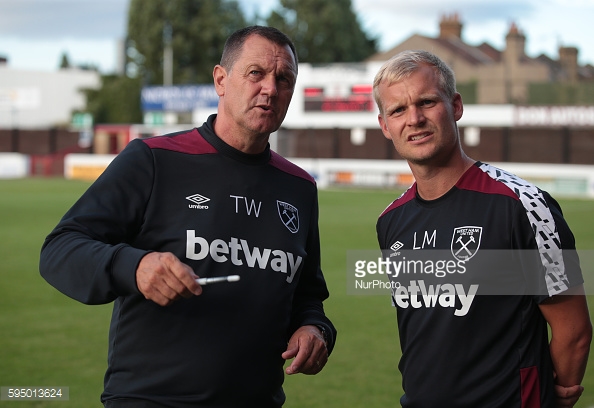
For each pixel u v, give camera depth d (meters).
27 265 11.71
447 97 2.94
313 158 37.22
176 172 3.02
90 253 2.67
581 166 28.06
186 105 41.12
